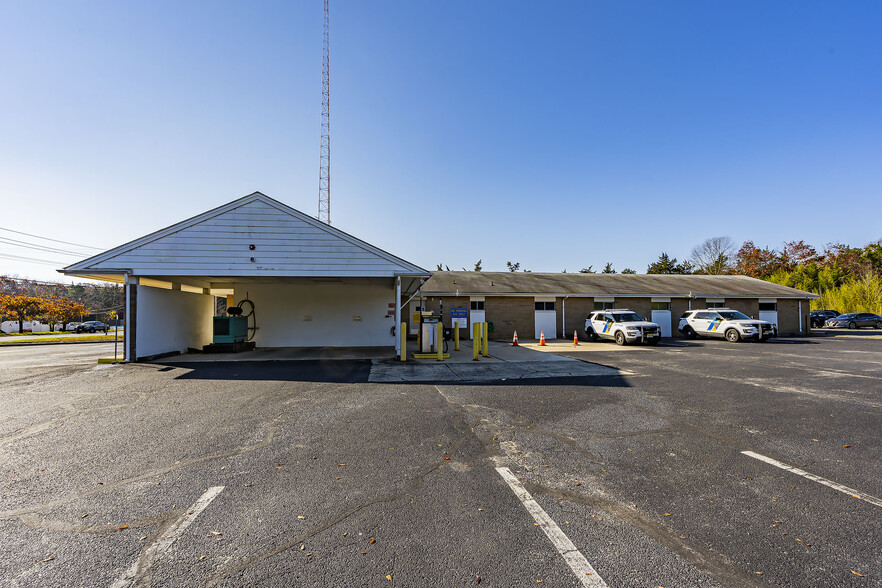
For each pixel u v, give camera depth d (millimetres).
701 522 3010
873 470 3973
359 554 2613
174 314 13672
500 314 21578
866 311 32531
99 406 6559
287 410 6305
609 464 4141
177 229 11891
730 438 4953
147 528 2943
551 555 2604
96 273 11688
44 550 2672
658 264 56000
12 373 9891
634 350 15523
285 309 15969
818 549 2662
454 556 2592
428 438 4961
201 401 6902
